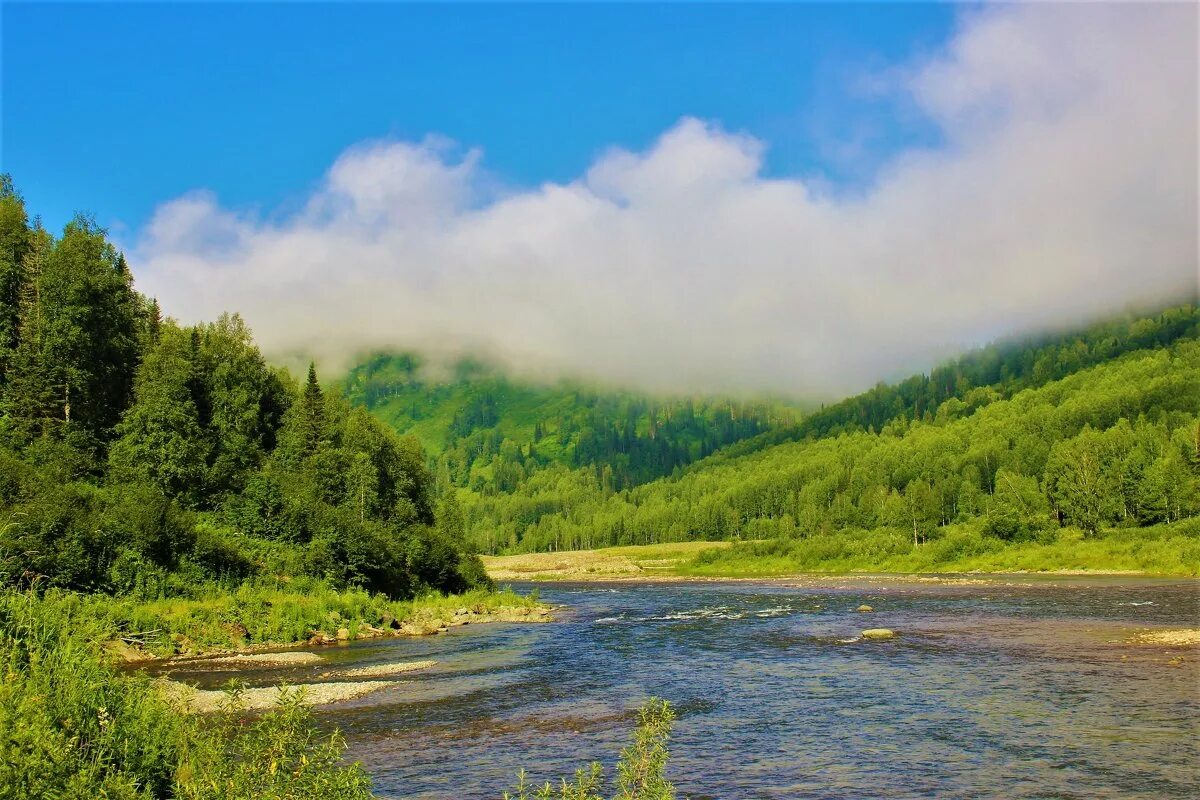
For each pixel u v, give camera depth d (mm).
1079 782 21656
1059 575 104062
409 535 90750
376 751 26078
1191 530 115500
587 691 36156
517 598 90375
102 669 19000
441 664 44750
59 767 13438
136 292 108812
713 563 168875
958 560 127312
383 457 114562
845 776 22953
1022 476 186375
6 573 24094
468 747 26516
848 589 99062
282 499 78188
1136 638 45375
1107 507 140000
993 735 26562
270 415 109938
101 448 82812
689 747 26453
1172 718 27672
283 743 14781
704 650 48875
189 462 82812
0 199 91938
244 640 52688
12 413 77938
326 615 58875
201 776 14727
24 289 84688
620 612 79000
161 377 87312
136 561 56250
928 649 45219
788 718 30172
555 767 24172
